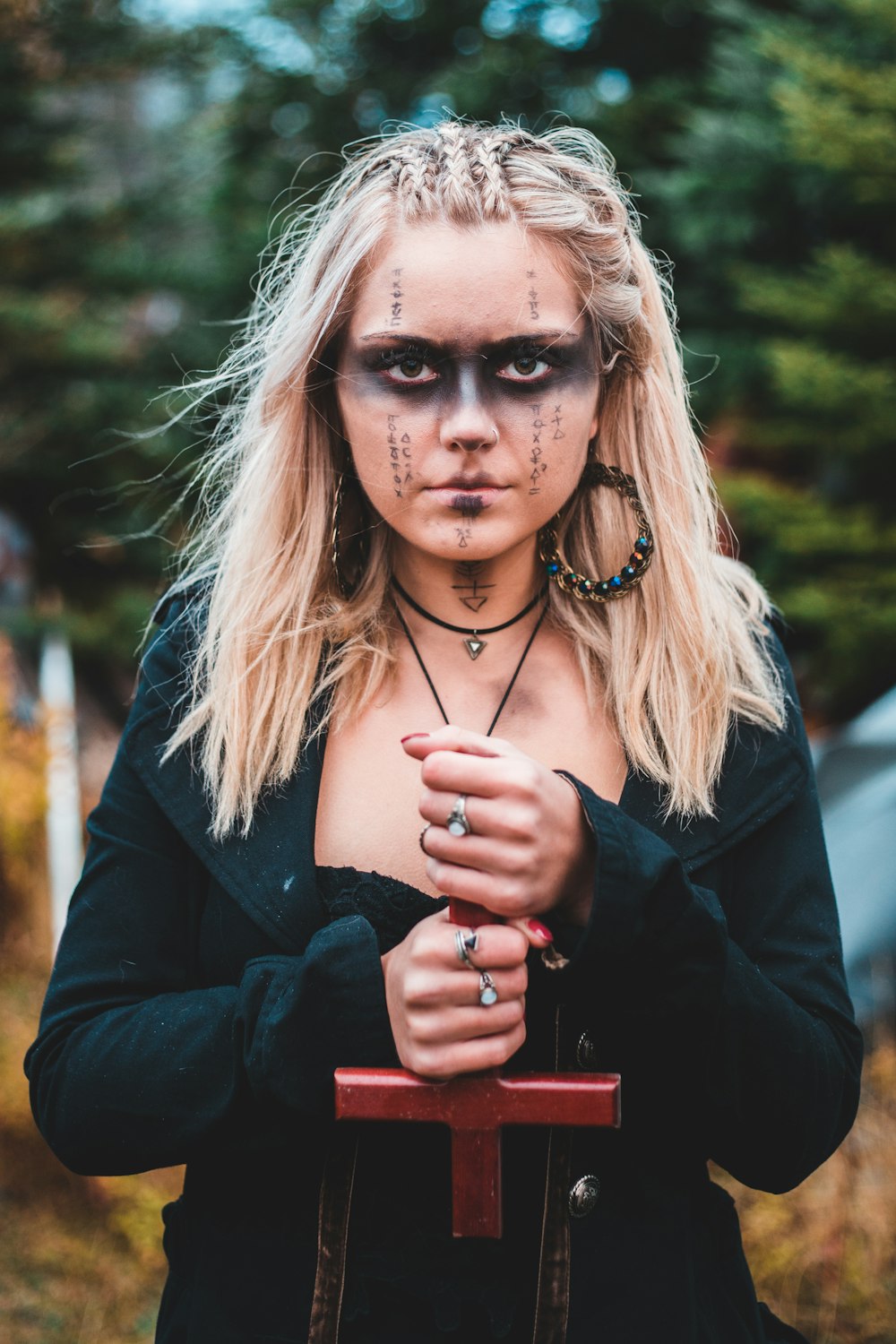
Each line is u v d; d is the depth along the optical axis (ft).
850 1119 3.66
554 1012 3.36
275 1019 3.15
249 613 3.72
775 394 18.75
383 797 3.60
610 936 2.95
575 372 3.43
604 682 3.79
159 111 39.52
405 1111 3.01
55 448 25.64
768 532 16.74
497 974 2.91
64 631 21.67
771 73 18.85
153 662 3.98
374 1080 3.02
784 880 3.67
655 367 3.81
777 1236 7.89
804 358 15.97
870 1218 7.83
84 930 3.69
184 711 3.83
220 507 4.23
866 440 16.15
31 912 11.88
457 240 3.33
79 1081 3.46
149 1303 8.56
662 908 3.05
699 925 3.09
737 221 19.26
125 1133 3.40
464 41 25.94
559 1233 3.25
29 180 27.20
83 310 26.71
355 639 3.74
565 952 3.12
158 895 3.71
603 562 3.86
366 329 3.37
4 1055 9.78
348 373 3.46
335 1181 3.26
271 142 27.09
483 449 3.34
